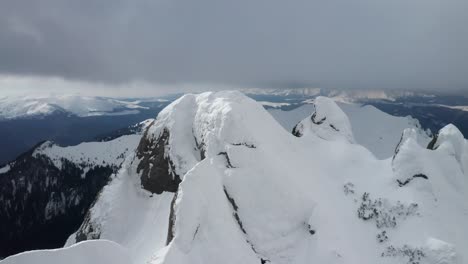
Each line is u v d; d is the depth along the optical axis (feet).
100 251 57.93
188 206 93.66
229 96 142.82
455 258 85.81
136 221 131.23
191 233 90.68
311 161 136.26
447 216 100.89
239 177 107.86
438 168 113.70
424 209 102.27
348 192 119.96
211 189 101.14
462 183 110.93
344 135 154.61
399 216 103.55
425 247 90.94
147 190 139.74
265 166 110.93
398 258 92.63
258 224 100.78
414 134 128.36
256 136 120.88
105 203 140.46
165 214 124.06
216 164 112.98
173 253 86.22
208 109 137.18
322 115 160.35
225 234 92.79
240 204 104.01
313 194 111.55
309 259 93.86
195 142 137.69
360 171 129.90
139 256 108.78
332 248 93.61
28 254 53.88
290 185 107.96
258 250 96.94
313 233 98.48
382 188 116.57
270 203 104.47
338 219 104.99
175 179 132.98
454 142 122.21
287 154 130.93
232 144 117.91
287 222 101.65
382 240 98.68
